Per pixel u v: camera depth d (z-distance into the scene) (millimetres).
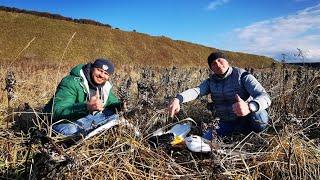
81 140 1726
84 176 1497
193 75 4820
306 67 3105
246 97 2184
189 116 2604
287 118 1814
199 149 1736
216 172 1568
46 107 2082
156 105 2623
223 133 2195
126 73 5547
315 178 1613
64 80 2053
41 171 1472
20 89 3178
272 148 1785
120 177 1568
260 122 2055
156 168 1630
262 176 1659
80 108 1965
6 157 1707
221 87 2199
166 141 1820
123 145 1723
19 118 2166
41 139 1537
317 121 2180
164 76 3863
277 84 2984
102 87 2131
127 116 2088
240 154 1680
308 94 2594
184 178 1594
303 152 1720
